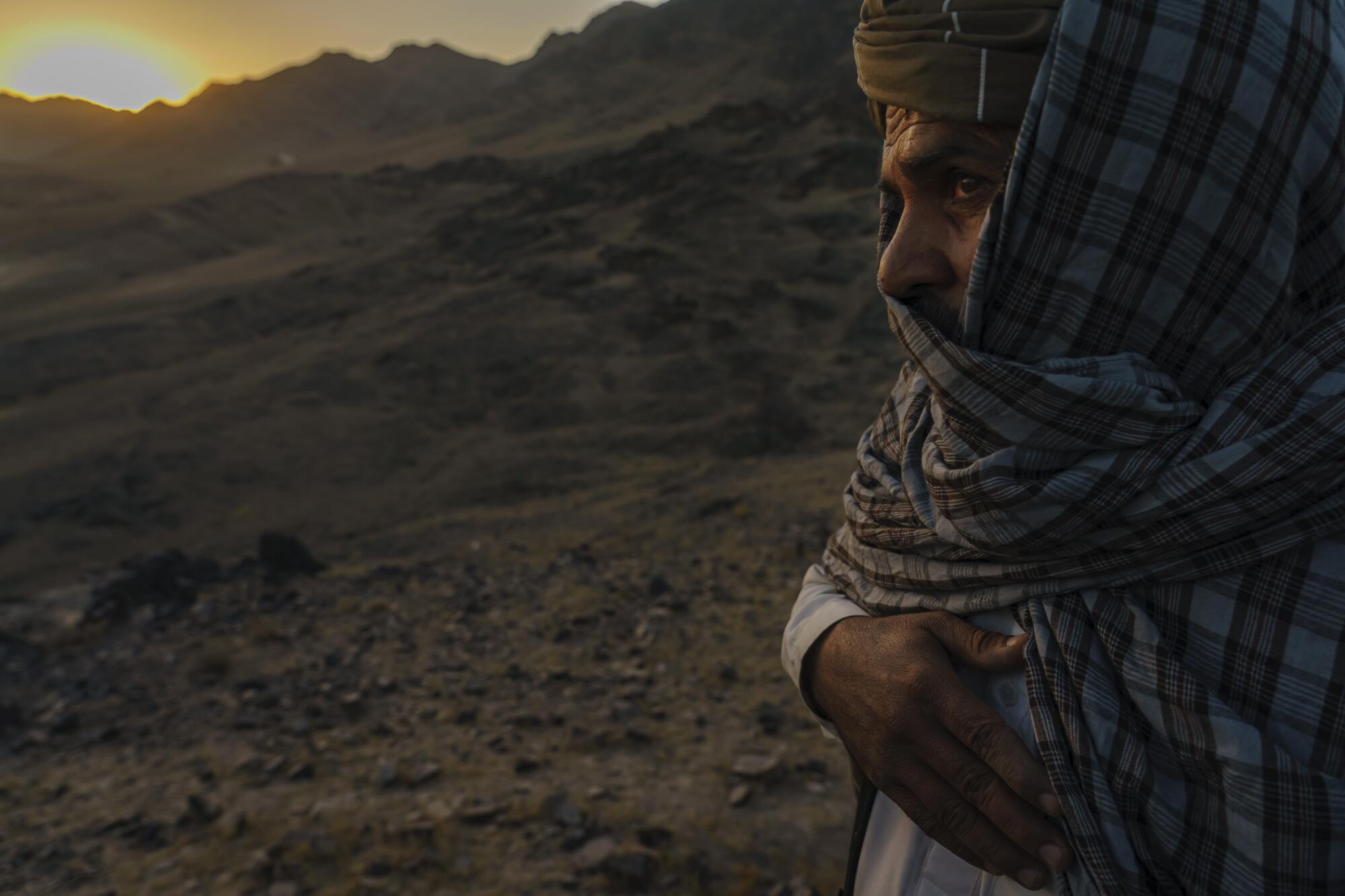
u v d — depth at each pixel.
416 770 5.17
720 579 10.16
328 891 3.88
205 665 9.10
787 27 131.50
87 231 89.38
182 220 92.56
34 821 5.44
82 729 7.86
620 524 21.38
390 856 4.09
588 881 3.76
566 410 45.09
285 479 41.28
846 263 57.22
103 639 11.80
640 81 134.75
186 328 61.97
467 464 40.81
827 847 4.00
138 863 4.55
